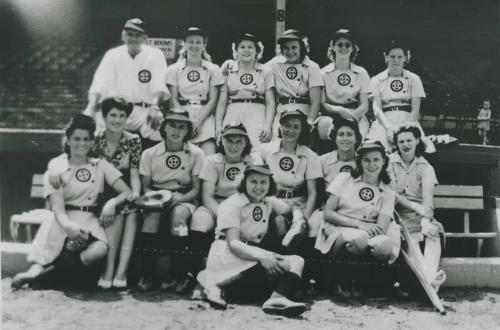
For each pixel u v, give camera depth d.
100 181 4.18
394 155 4.62
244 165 4.29
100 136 4.36
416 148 4.64
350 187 4.17
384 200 4.13
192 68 4.98
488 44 7.80
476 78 7.63
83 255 4.02
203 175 4.22
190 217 4.13
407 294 4.18
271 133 4.96
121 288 4.06
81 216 4.11
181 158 4.30
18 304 3.66
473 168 6.01
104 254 4.05
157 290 4.09
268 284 3.88
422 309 3.88
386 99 5.33
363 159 4.12
